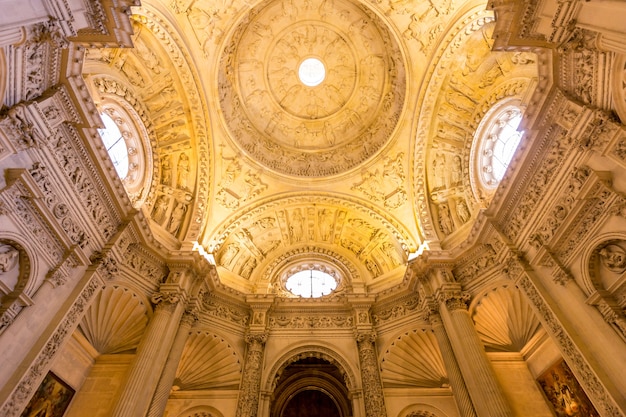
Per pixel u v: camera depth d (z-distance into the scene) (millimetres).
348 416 20438
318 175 18922
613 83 7352
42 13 6449
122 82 13070
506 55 12992
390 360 14727
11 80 6969
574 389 10461
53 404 10148
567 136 8617
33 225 8078
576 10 6832
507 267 11523
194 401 13625
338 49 18734
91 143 9453
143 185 14406
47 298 8383
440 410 13438
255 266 19000
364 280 18312
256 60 18438
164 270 13766
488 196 14117
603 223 8250
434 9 14086
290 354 14969
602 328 8125
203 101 15727
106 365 11867
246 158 17953
